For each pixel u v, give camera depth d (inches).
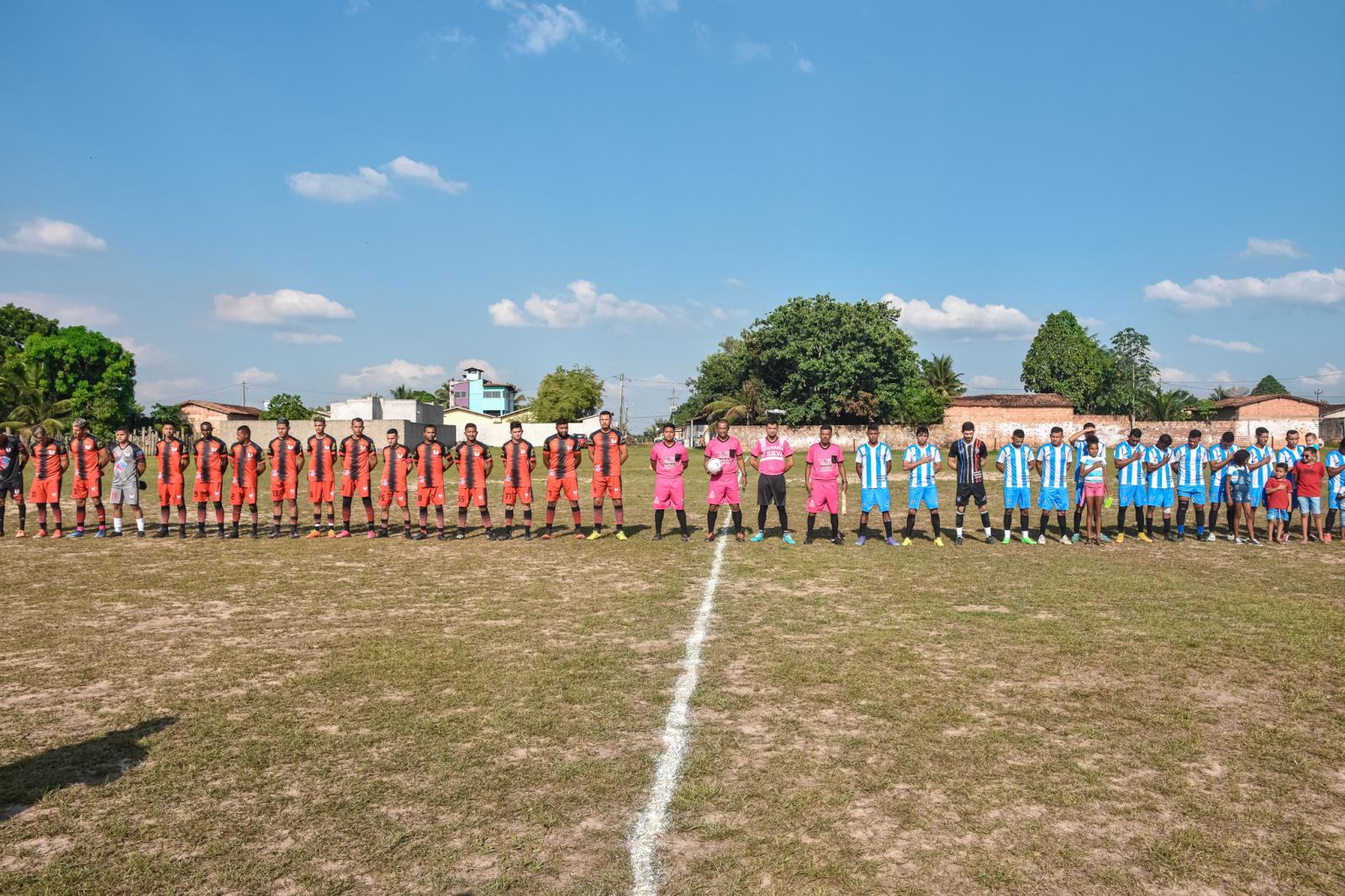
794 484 1043.9
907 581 394.9
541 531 599.2
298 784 167.0
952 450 537.0
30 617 317.1
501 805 157.9
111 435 2151.8
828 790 164.2
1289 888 131.0
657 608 333.7
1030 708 212.1
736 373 2551.7
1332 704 214.7
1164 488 545.0
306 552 498.0
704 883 131.2
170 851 140.9
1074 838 146.0
